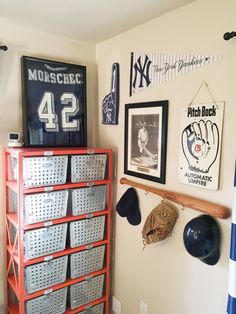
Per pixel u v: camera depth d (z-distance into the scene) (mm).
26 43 1910
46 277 1747
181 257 1561
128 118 1890
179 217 1561
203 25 1373
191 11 1434
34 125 1908
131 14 1616
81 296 1944
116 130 2041
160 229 1567
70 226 1830
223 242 1325
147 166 1751
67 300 1934
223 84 1294
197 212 1452
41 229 1688
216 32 1313
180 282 1575
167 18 1575
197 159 1428
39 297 1729
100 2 1479
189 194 1491
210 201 1380
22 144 1895
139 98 1799
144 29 1738
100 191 1946
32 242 1662
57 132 2010
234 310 1161
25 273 1667
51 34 2002
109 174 1979
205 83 1374
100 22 1756
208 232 1307
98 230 1974
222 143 1310
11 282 1861
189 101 1461
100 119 2219
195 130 1431
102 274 2041
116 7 1532
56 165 1715
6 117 1881
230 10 1251
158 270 1725
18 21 1774
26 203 1622
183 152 1504
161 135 1629
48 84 1956
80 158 1821
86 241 1918
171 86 1564
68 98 2051
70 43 2107
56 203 1736
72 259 1860
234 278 1159
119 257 2084
